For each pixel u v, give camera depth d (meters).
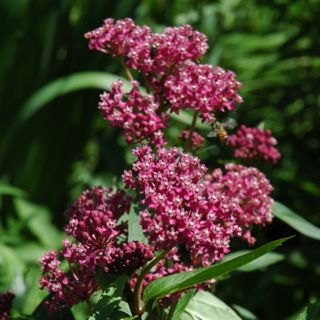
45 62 9.25
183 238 3.23
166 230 3.19
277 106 8.03
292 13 8.09
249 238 4.05
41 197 9.51
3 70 9.38
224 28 8.70
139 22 9.31
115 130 9.07
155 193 3.22
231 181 4.02
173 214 3.19
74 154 9.55
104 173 8.87
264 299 7.10
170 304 3.56
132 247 3.33
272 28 8.41
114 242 3.56
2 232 8.27
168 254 3.59
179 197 3.26
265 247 2.82
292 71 8.19
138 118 3.73
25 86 9.34
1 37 9.25
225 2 8.94
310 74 8.07
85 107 9.41
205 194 3.56
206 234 3.23
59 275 3.42
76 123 9.47
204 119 3.77
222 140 4.65
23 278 5.41
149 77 4.15
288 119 8.07
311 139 8.02
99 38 3.95
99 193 3.84
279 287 7.46
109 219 3.37
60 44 9.23
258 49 8.59
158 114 3.92
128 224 3.46
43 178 9.47
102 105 3.79
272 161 4.79
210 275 2.96
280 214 4.25
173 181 3.30
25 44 9.28
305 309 3.52
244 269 4.45
